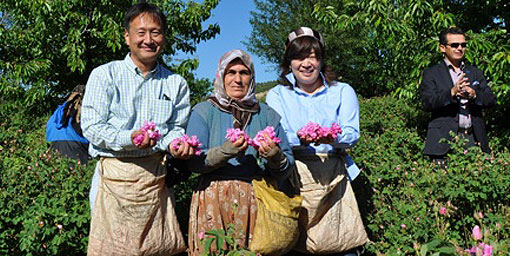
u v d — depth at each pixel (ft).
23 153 14.38
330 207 9.77
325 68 10.23
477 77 14.08
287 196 8.89
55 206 10.51
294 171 9.66
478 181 12.03
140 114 8.25
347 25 21.15
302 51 9.46
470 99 13.64
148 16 8.21
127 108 8.14
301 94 10.05
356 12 21.79
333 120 9.73
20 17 28.78
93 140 7.91
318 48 9.52
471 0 21.13
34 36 28.25
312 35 9.55
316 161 9.64
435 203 10.99
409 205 11.52
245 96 8.77
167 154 8.71
